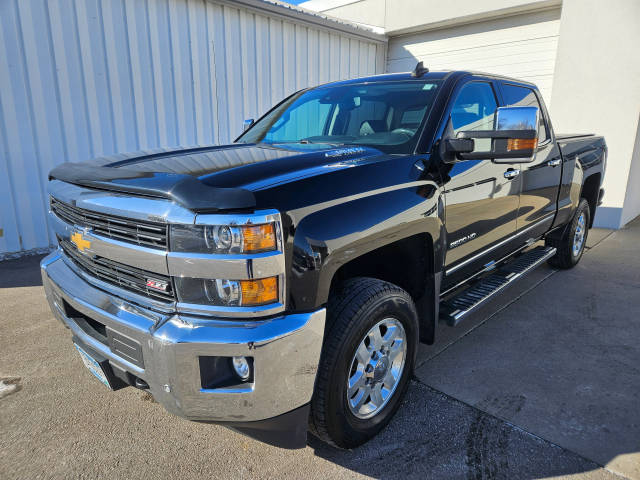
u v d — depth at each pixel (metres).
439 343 3.38
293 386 1.79
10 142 5.61
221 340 1.66
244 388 1.74
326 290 1.88
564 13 7.00
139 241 1.82
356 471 2.12
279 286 1.71
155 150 2.59
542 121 3.95
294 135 3.19
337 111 3.09
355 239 1.96
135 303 1.91
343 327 2.01
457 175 2.69
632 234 6.73
